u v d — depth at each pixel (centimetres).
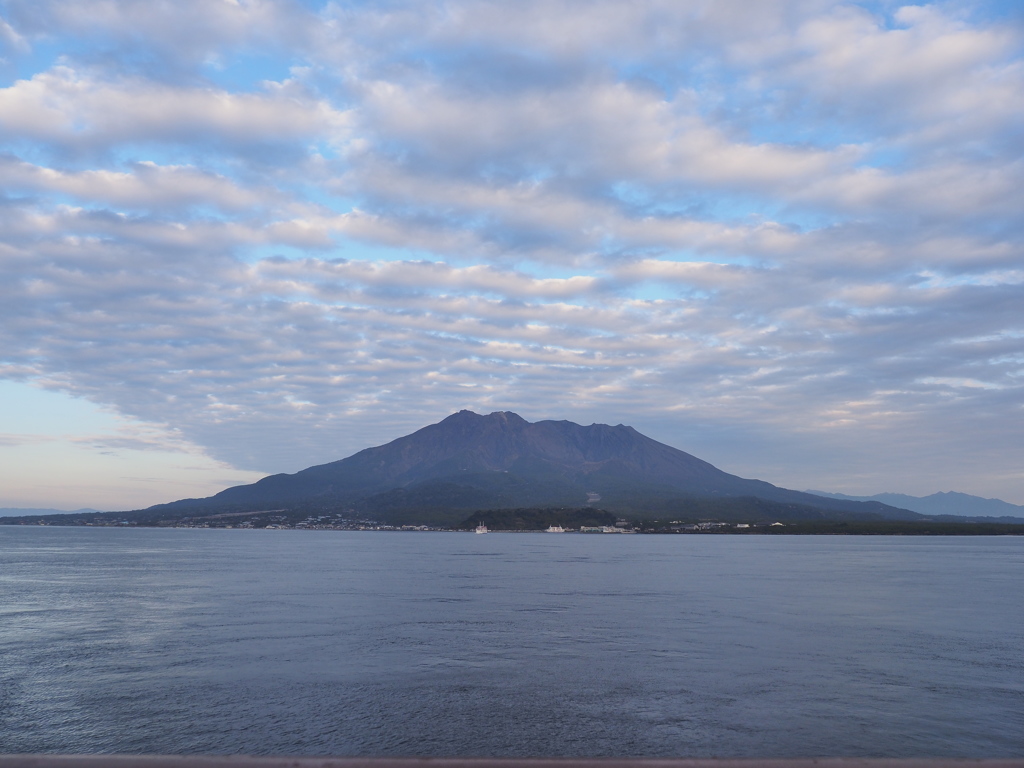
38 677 4025
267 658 4538
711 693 3753
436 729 3142
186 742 2952
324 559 15900
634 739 3034
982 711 3472
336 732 3094
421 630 5619
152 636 5334
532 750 2886
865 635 5534
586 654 4700
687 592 8669
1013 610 7169
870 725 3250
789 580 10631
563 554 19138
